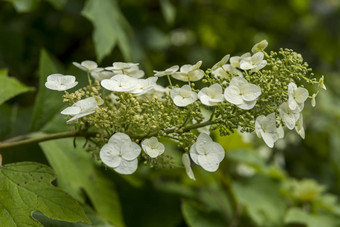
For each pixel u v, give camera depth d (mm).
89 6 1179
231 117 885
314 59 2363
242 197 1127
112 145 859
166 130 896
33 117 1040
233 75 919
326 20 2209
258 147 1435
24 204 891
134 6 1554
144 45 1538
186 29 1896
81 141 1054
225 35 2018
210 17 1940
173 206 1150
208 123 895
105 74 943
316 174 1580
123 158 858
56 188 903
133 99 885
